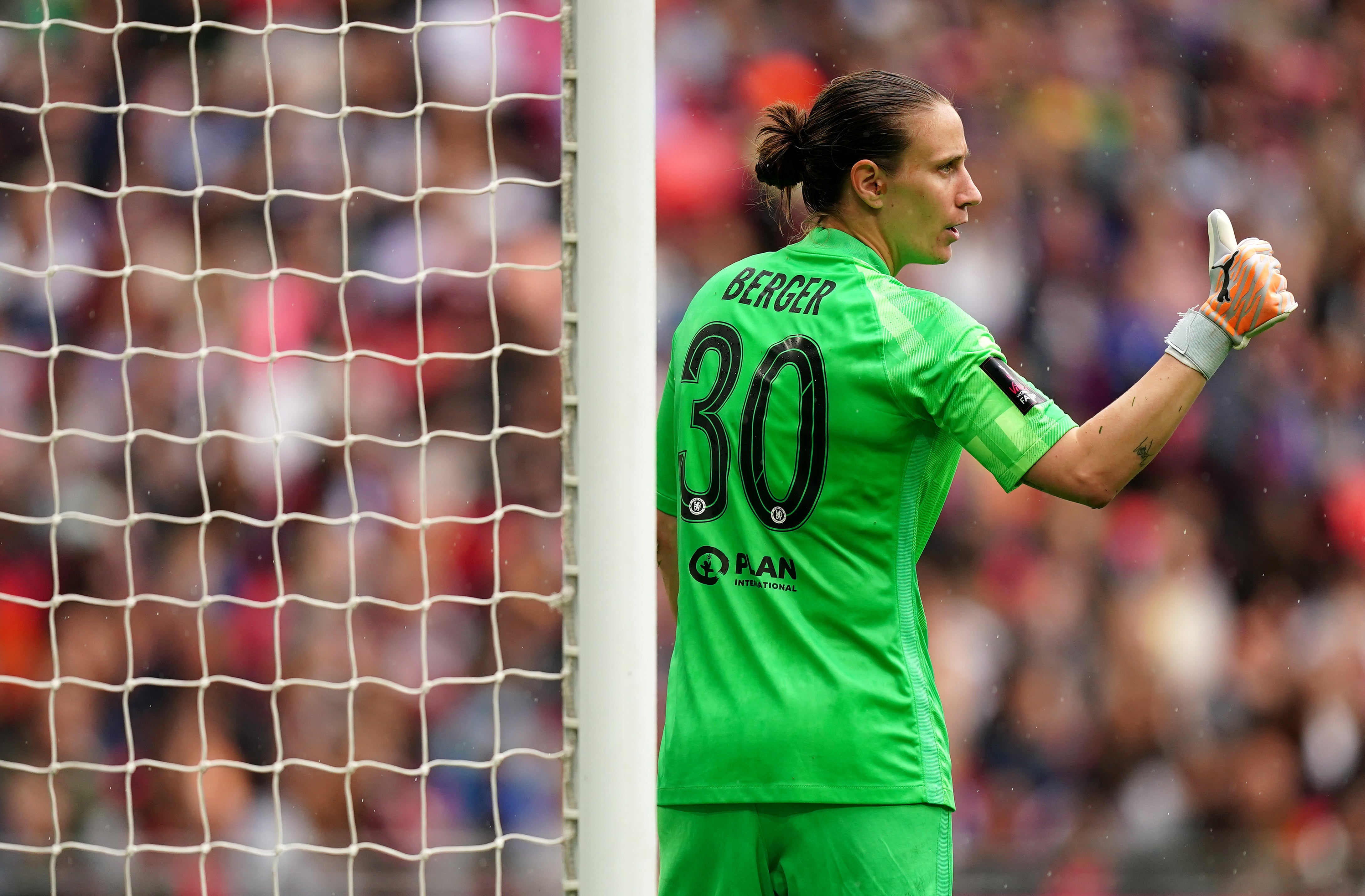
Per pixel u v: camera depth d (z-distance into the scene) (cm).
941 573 3178
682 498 1074
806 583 1016
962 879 2664
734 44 3741
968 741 3053
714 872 1035
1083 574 3262
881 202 1052
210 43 3425
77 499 2966
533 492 3067
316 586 2906
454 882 2522
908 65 3859
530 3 3478
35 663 2808
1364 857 2945
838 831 995
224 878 2406
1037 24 3991
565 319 1016
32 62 3366
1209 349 969
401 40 3450
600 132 992
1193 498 3462
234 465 3009
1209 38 4069
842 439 1008
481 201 3341
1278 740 3291
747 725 1009
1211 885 2766
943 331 994
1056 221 3762
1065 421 978
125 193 1338
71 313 3155
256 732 2756
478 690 2822
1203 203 3922
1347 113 4134
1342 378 3800
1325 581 3525
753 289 1073
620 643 991
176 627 2845
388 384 3125
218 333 3156
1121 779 3134
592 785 994
